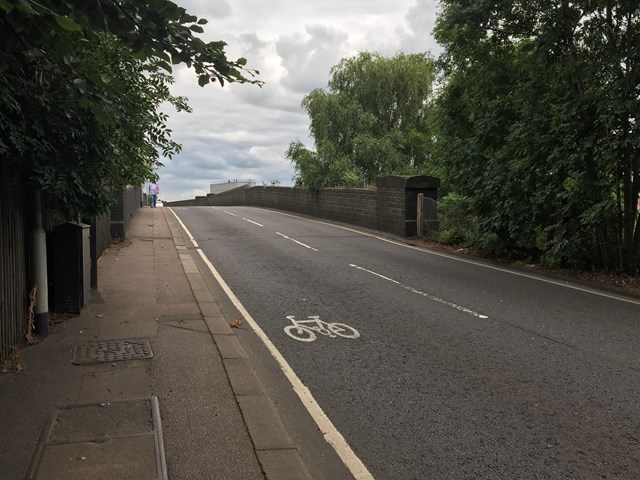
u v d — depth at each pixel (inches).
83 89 152.6
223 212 1164.5
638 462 148.8
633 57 392.8
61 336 240.8
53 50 136.8
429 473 142.6
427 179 711.7
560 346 253.3
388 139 1185.4
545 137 447.8
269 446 148.3
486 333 274.2
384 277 429.1
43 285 235.8
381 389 199.9
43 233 236.1
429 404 186.9
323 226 847.1
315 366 224.1
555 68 443.5
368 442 159.5
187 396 180.1
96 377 193.9
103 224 507.2
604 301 355.3
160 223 841.5
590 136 414.9
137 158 339.0
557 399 191.5
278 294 362.3
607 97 398.3
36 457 137.0
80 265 278.4
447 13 537.3
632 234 435.2
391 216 745.0
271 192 1348.4
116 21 134.8
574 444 158.9
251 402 176.9
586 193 424.2
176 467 135.9
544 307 334.3
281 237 687.1
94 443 145.3
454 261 526.0
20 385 184.4
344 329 279.6
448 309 325.4
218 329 263.1
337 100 1228.5
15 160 202.1
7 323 206.1
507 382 207.3
